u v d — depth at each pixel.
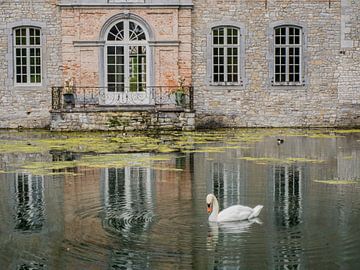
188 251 8.05
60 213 10.03
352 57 24.67
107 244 8.37
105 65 24.05
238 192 11.52
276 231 8.87
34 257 7.90
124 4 23.81
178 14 24.02
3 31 23.95
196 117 24.38
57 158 15.65
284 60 24.61
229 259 7.75
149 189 11.85
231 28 24.39
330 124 24.70
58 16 23.97
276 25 24.39
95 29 23.88
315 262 7.61
